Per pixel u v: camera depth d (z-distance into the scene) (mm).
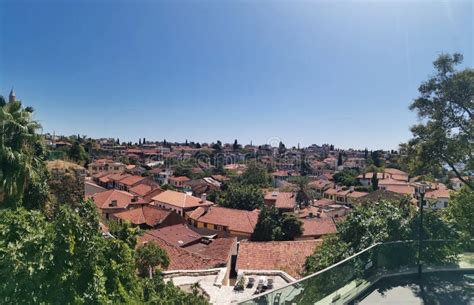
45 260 5484
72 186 22797
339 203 60281
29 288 5246
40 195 14547
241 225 39969
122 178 70500
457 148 13055
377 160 107812
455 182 47938
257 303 5105
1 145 12773
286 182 82250
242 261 19516
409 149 15039
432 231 9445
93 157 99688
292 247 20703
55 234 5809
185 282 15852
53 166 23094
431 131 13852
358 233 10688
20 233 5637
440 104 13570
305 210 47688
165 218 38281
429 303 6277
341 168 110188
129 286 7266
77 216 6262
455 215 13594
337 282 6227
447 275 7543
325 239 14930
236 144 168000
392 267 7562
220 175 92938
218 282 15750
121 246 7387
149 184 67062
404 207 10859
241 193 52438
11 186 12836
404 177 78312
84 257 6070
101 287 6035
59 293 5492
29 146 14516
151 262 16469
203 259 20047
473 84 12508
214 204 54188
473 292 6652
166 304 9047
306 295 5660
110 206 43125
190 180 79125
